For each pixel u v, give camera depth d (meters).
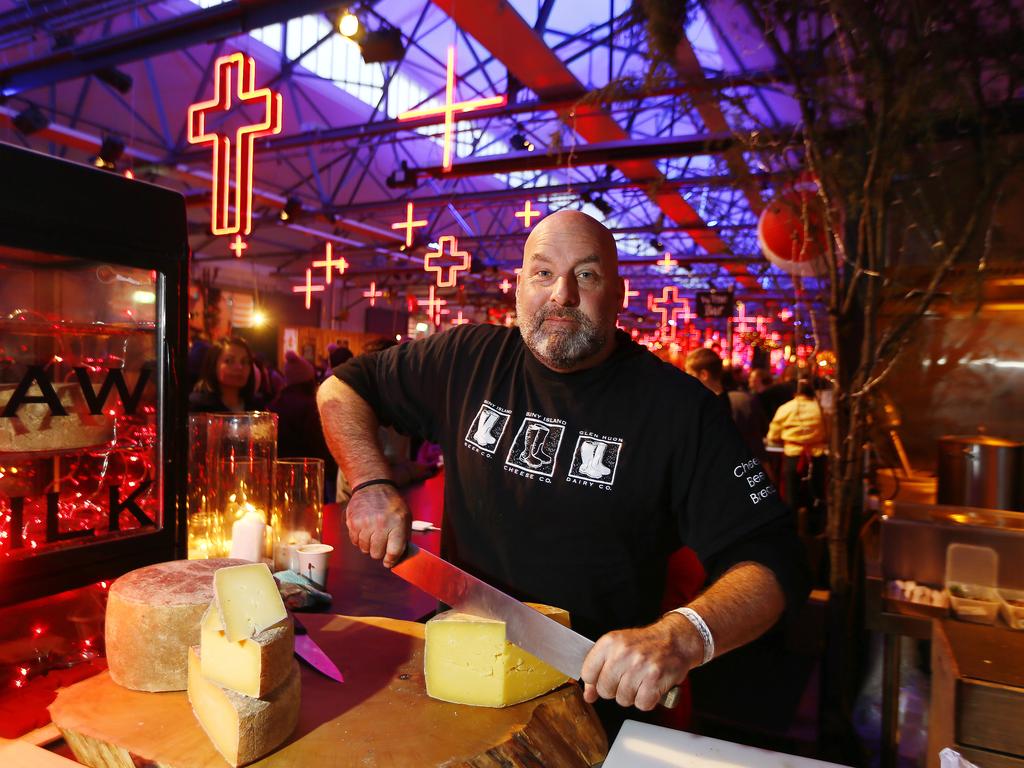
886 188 2.49
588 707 0.98
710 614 0.90
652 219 14.12
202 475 1.57
